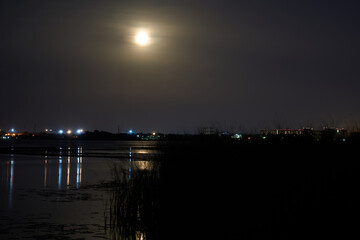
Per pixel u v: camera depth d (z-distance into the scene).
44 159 75.62
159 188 20.16
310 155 21.06
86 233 17.95
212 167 20.94
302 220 16.42
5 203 26.05
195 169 21.05
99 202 26.27
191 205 18.73
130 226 18.39
